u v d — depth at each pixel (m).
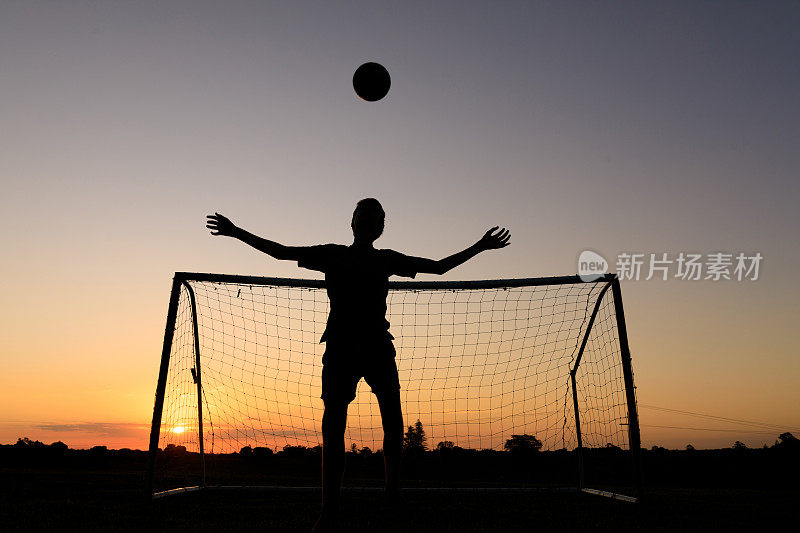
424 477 10.43
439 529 3.44
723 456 21.50
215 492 7.03
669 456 22.11
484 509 4.83
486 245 3.87
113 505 4.96
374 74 5.29
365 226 3.61
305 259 3.51
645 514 4.55
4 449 24.80
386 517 4.06
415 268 3.69
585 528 3.61
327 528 3.17
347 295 3.50
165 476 8.00
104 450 25.41
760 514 4.60
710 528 3.65
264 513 4.45
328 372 3.44
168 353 5.78
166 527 3.54
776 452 21.39
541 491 7.76
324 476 3.29
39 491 6.41
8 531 3.32
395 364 3.70
